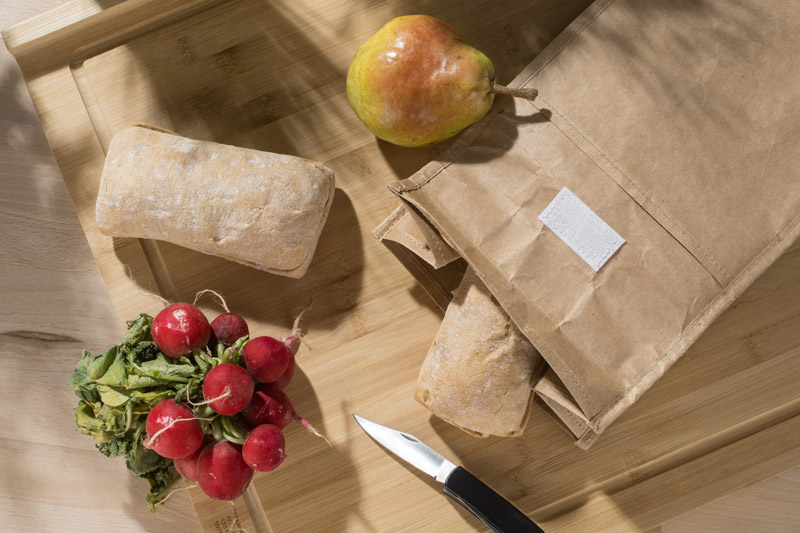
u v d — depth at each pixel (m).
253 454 0.88
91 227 1.08
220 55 1.08
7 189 1.20
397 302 1.07
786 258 1.05
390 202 1.08
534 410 1.05
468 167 0.97
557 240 0.95
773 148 0.92
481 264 0.91
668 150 0.94
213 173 0.93
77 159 1.09
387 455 1.06
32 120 1.20
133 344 0.95
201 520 1.07
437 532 1.06
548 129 0.97
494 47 1.08
